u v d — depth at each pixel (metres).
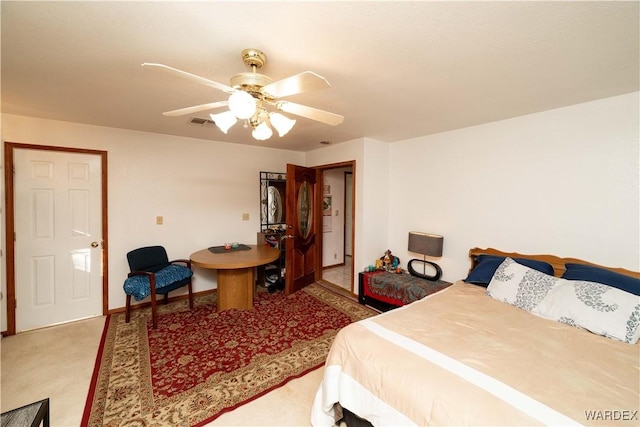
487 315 1.91
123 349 2.42
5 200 2.65
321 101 2.27
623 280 1.88
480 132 2.94
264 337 2.65
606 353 1.46
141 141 3.31
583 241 2.30
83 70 1.74
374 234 3.79
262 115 1.57
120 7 1.15
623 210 2.11
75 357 2.30
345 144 3.90
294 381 2.03
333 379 1.57
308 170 4.25
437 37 1.36
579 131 2.30
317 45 1.44
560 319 1.83
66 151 2.90
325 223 5.32
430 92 2.07
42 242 2.83
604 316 1.68
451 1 1.10
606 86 1.94
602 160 2.20
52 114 2.64
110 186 3.14
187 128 3.18
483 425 1.02
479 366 1.31
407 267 3.70
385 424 1.30
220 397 1.86
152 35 1.36
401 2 1.11
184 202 3.65
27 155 2.72
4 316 2.66
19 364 2.21
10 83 1.93
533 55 1.53
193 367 2.17
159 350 2.41
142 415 1.70
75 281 3.00
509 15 1.19
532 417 1.01
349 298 3.73
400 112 2.54
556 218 2.44
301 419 1.69
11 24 1.27
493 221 2.85
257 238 4.30
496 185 2.82
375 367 1.40
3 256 2.66
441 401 1.13
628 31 1.29
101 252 3.12
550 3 1.11
